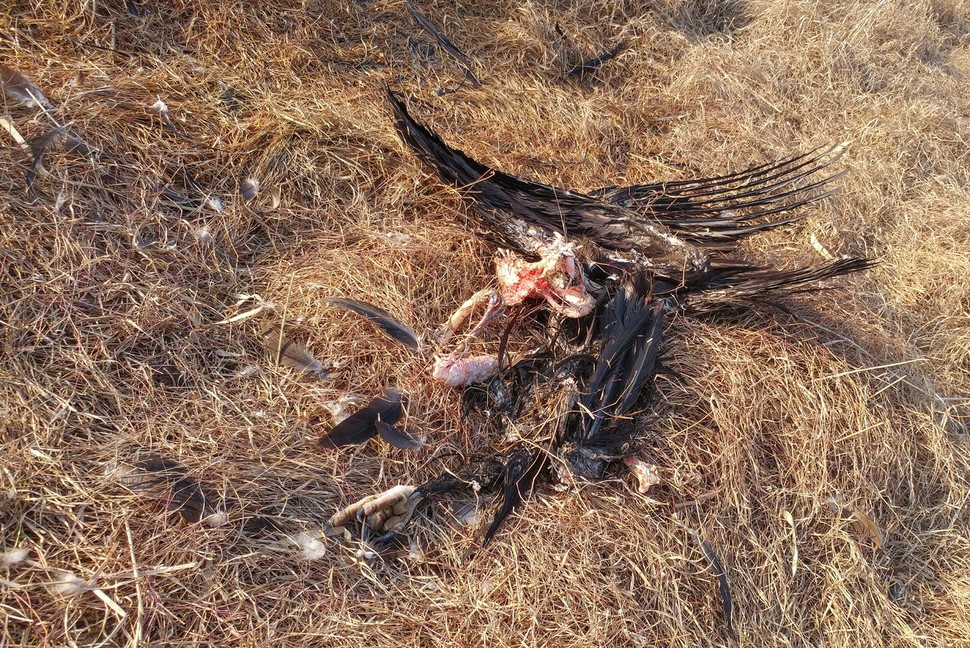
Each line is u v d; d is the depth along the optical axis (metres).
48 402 0.79
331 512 0.82
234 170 1.02
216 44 1.13
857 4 1.77
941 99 1.65
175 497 0.77
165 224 0.94
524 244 1.02
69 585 0.70
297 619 0.75
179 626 0.72
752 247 1.19
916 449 1.03
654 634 0.83
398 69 1.26
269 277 0.96
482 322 0.94
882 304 1.18
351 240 1.01
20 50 1.01
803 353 1.02
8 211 0.86
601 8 1.53
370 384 0.90
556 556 0.83
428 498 0.85
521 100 1.31
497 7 1.42
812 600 0.92
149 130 0.99
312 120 1.07
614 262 1.00
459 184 1.05
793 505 0.94
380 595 0.79
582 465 0.89
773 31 1.65
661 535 0.87
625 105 1.38
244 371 0.88
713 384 0.97
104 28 1.07
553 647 0.79
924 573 0.97
